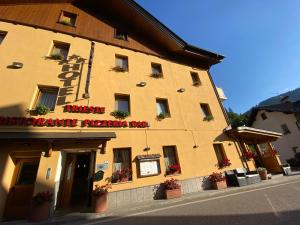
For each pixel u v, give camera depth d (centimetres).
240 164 1394
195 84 1623
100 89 1155
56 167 853
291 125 2758
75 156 1038
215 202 783
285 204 644
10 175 817
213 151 1339
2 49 1031
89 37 1336
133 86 1288
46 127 923
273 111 2989
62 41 1229
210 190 1103
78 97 1070
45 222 665
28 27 1176
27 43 1112
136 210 782
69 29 1303
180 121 1327
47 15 1294
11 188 812
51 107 1022
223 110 1619
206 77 1761
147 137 1141
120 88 1233
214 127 1459
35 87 1002
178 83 1529
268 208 618
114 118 1109
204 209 685
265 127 3156
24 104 934
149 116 1230
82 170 1079
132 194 951
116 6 1542
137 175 1010
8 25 1131
